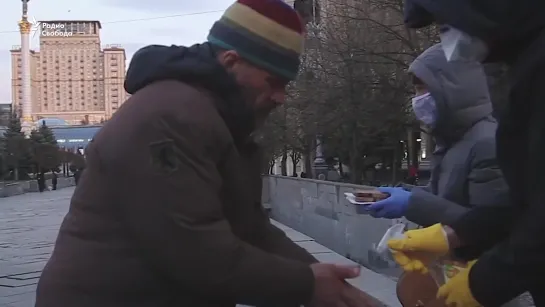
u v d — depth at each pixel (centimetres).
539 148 148
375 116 1773
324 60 1750
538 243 147
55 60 11694
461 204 258
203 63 171
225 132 168
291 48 186
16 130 5338
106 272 160
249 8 183
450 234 207
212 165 163
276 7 183
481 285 162
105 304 160
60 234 174
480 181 248
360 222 723
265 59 183
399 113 1764
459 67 262
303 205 1103
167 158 154
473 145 255
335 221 858
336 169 3353
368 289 548
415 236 211
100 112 11644
